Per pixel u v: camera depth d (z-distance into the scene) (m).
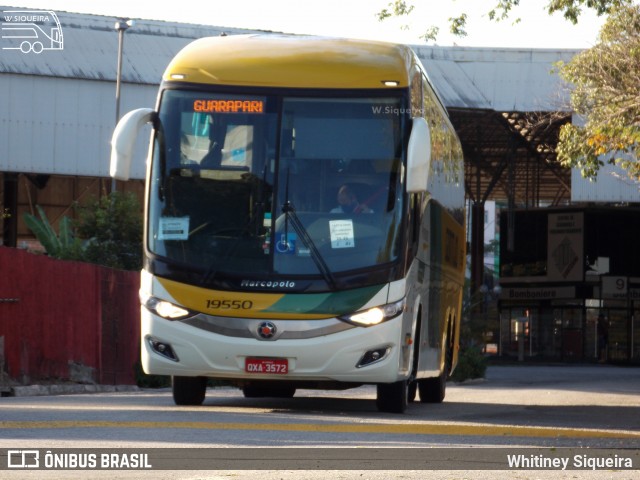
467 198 91.44
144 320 18.59
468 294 50.81
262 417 17.95
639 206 85.69
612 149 36.59
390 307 18.27
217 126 18.77
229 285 18.22
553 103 43.00
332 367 18.17
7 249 26.44
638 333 85.06
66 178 77.31
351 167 18.58
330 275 18.19
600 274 83.94
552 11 29.92
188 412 18.69
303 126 18.70
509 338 88.00
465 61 73.50
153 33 74.25
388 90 18.91
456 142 28.53
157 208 18.62
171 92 18.98
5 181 71.00
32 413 17.67
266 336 18.11
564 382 45.72
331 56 19.22
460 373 46.72
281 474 10.75
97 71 70.00
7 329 26.31
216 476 10.53
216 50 19.42
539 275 86.25
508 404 26.77
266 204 18.44
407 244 18.59
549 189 103.31
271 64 19.05
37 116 68.75
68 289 28.78
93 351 29.86
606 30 35.78
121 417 17.03
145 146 70.00
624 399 30.58
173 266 18.38
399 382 20.44
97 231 49.38
